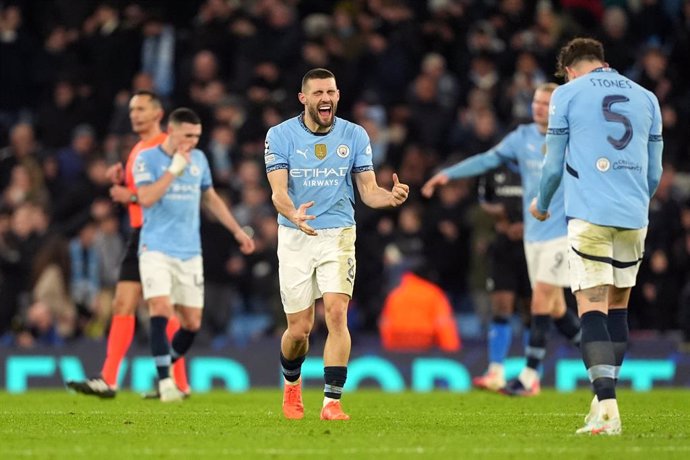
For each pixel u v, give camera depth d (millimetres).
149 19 64125
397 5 66562
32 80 66188
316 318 49875
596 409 25109
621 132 24953
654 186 25875
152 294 35969
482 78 63969
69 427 26547
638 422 27688
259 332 53844
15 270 52531
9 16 66812
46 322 50500
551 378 48531
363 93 63531
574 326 39188
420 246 54250
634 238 25094
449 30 65562
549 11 65625
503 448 22000
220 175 57031
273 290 52719
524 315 41625
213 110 60719
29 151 60156
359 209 56312
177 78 63094
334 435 24438
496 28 66188
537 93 37625
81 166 60375
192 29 66938
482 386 41031
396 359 49062
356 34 64750
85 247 53844
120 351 37156
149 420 28312
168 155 36281
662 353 49219
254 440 23438
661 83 63469
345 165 27203
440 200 57188
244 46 63188
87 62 64438
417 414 30688
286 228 27203
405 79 64625
